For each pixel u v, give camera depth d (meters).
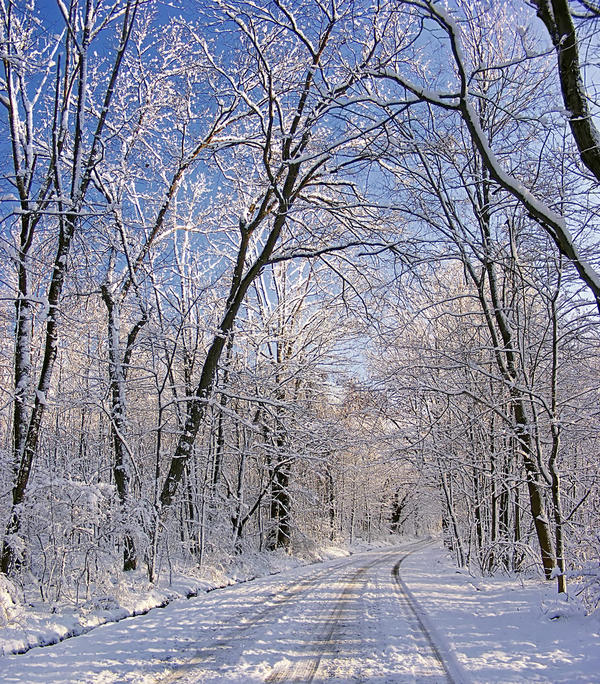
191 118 15.52
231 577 15.20
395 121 10.59
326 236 16.34
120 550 11.87
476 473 17.77
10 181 10.73
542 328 13.03
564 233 6.44
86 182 11.53
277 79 14.84
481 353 16.50
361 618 9.00
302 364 19.95
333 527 32.31
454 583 14.48
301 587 13.23
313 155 12.23
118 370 13.16
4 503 10.17
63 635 7.64
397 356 19.55
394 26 12.97
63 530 9.70
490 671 5.89
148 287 13.85
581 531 11.04
